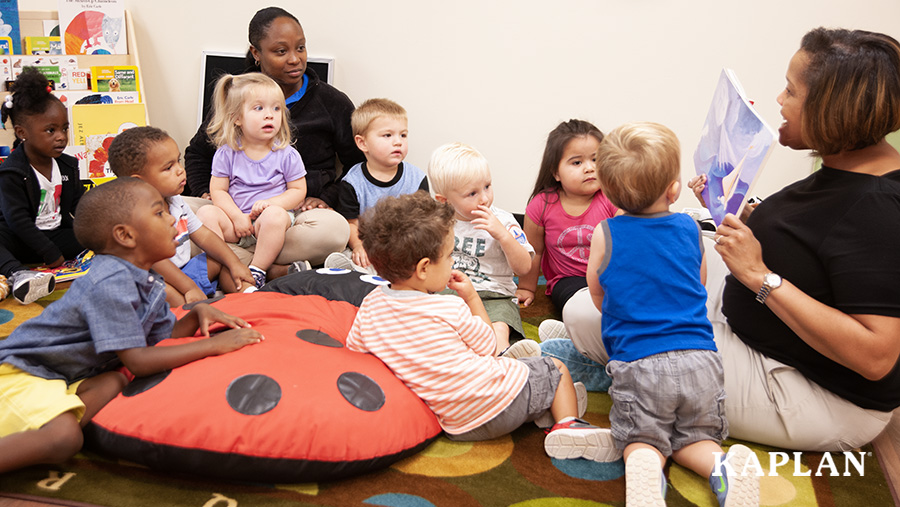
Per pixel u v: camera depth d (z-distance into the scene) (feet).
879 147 4.24
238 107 7.47
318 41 8.80
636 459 3.99
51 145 7.57
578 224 7.03
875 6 8.14
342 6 8.65
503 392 4.57
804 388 4.57
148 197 4.56
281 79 8.19
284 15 8.00
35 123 7.43
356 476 4.31
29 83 7.41
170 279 6.26
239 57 8.91
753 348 4.78
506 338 5.84
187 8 8.84
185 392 4.15
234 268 6.91
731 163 4.68
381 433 4.25
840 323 4.08
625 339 4.44
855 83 3.96
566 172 6.86
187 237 6.73
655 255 4.40
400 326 4.58
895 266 3.98
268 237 7.23
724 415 4.41
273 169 7.78
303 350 4.61
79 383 4.46
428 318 4.52
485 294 6.34
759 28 8.31
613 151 4.44
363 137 7.85
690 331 4.34
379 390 4.41
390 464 4.38
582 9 8.40
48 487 4.07
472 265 6.59
